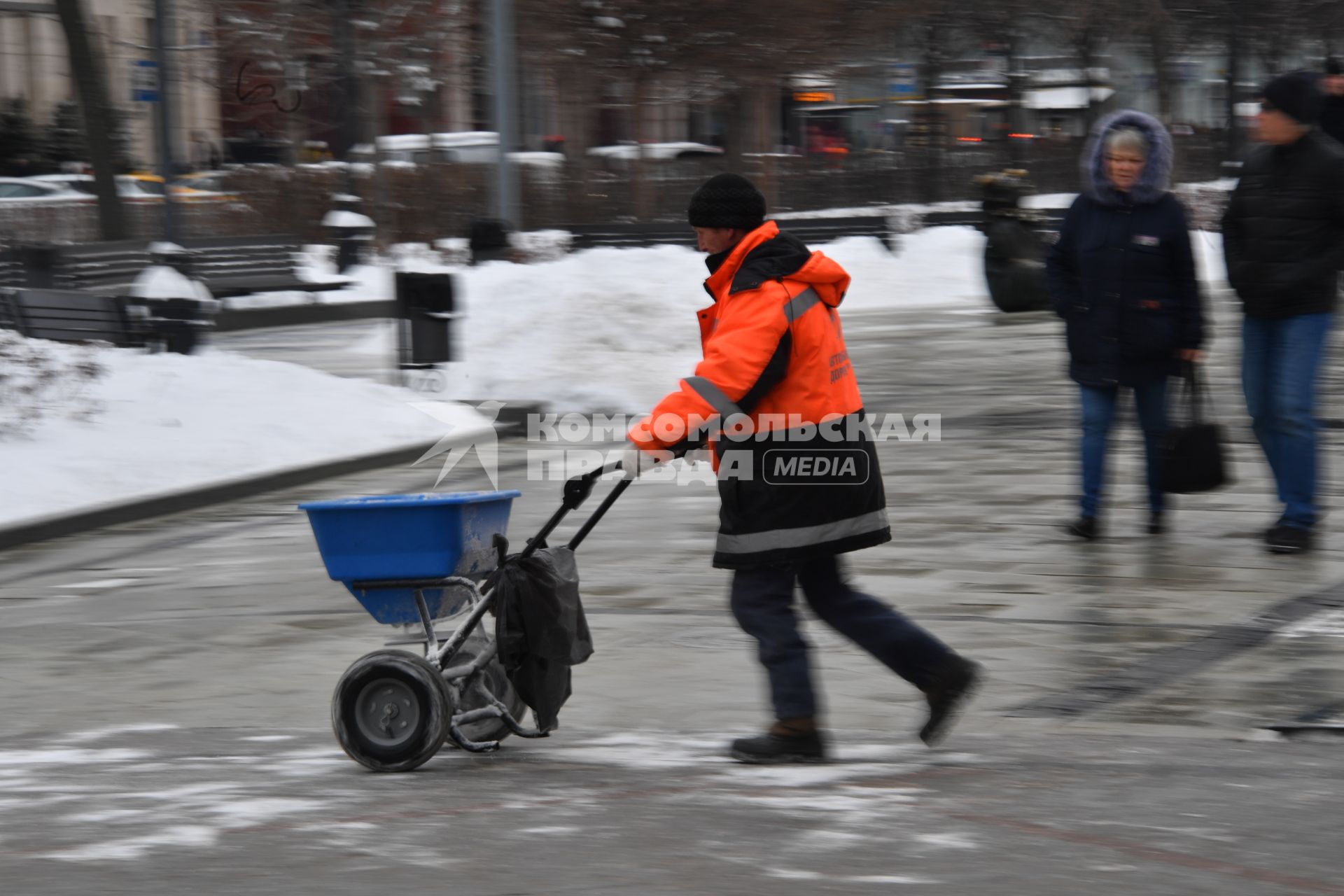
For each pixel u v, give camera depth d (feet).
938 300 193.88
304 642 54.29
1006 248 167.94
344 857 31.14
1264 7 349.82
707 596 58.08
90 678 50.70
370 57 245.65
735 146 289.53
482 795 35.81
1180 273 61.46
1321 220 59.00
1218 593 55.52
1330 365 117.39
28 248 163.32
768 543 37.32
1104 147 61.05
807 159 296.10
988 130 399.24
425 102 283.18
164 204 161.17
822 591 38.93
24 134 347.97
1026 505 73.20
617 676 48.08
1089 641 50.01
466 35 266.57
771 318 36.14
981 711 43.32
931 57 337.52
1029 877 28.60
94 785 38.27
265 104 282.97
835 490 37.19
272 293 185.37
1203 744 38.99
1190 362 61.87
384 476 90.79
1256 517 68.44
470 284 157.69
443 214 248.93
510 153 208.64
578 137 302.04
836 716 43.16
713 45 265.75
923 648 38.24
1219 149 358.84
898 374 123.65
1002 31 349.00
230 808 35.22
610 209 273.33
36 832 33.78
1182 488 62.39
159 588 64.49
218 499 84.38
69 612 60.85
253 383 99.76
